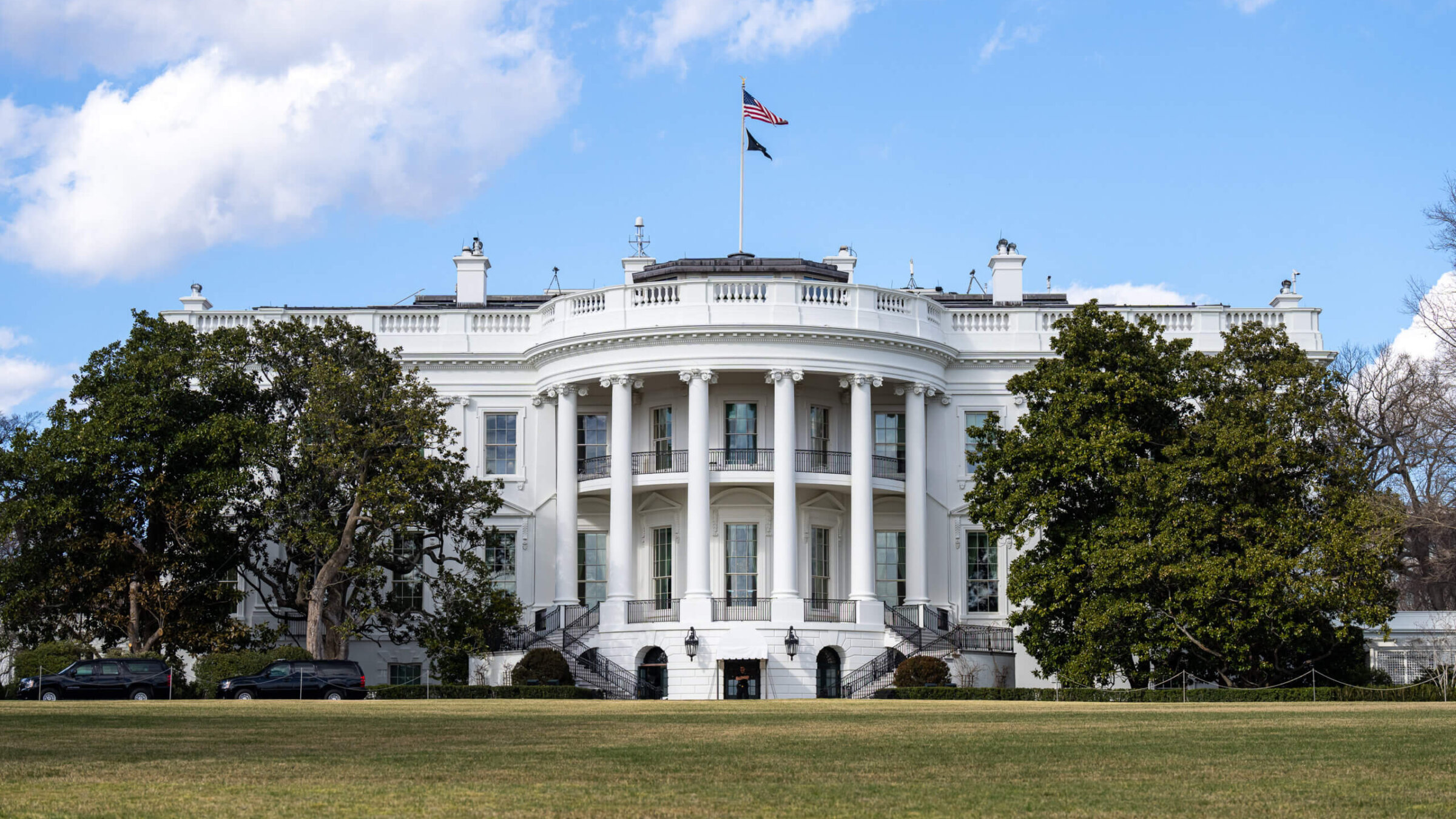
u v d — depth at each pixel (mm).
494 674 50250
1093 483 44500
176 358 46875
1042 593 43438
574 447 53750
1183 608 41719
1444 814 11414
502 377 56250
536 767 14945
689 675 49156
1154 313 56344
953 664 48719
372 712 28969
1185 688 40438
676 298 52156
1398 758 15883
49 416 46969
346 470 45562
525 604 54656
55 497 44562
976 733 20859
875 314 52562
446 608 47500
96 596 45781
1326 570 40906
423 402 48500
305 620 52812
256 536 48312
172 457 46062
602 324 52438
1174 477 41781
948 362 55594
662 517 54406
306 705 33219
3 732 20078
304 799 12188
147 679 41500
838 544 55094
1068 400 44344
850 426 55438
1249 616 41469
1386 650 48281
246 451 45750
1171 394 44125
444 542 55000
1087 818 11258
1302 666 43750
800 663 49188
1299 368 43344
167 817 11078
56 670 43375
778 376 51406
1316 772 14516
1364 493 43219
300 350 48844
